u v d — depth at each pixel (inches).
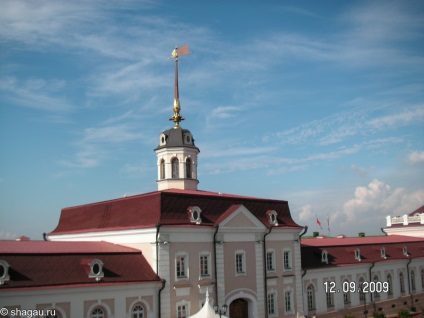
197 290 1971.0
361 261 2824.8
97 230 2156.7
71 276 1668.3
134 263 1868.8
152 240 1898.4
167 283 1878.7
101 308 1713.8
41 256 1672.0
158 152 2549.2
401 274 3134.8
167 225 1897.1
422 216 3722.9
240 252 2156.7
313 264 2566.4
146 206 2009.1
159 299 1855.3
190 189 2497.5
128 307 1771.7
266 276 2251.5
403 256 3142.2
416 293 3179.1
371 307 2837.1
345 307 2699.3
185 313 1927.9
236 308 2137.1
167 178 2490.2
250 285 2171.5
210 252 2049.7
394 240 3275.1
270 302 2262.6
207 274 2027.6
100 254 1812.3
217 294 2033.7
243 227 2170.3
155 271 1868.8
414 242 3361.2
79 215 2379.4
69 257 1731.1
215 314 1828.2
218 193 2443.4
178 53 2652.6
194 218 2017.7
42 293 1579.7
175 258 1924.2
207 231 2046.0
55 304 1604.3
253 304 2174.0
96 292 1700.3
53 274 1637.6
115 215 2150.6
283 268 2343.8
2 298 1508.4
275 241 2332.7
